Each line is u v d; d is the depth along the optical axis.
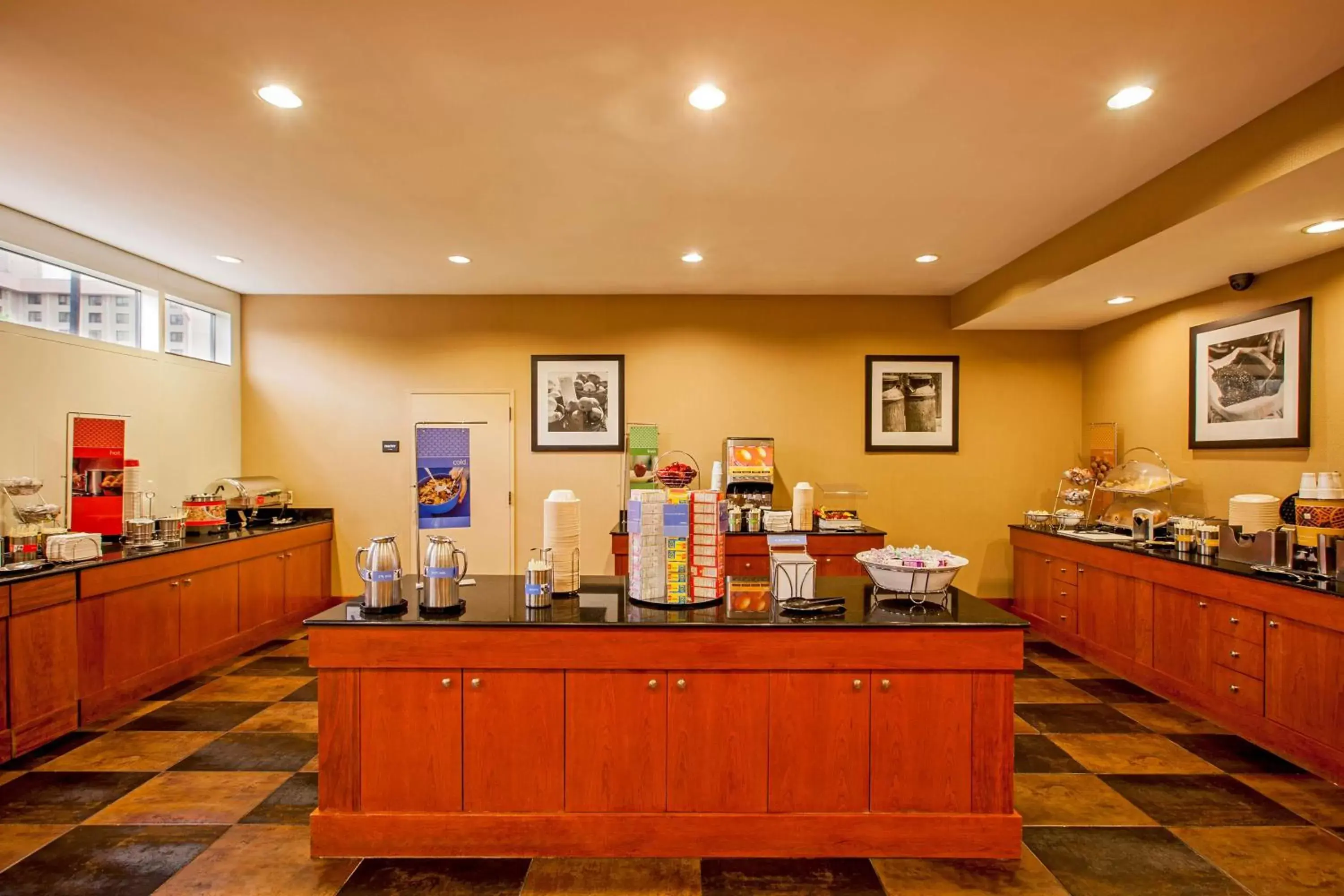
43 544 3.58
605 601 2.63
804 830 2.31
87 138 2.83
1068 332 5.78
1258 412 3.86
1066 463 5.77
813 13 2.02
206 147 2.92
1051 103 2.54
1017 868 2.28
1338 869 2.29
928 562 2.61
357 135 2.81
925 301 5.79
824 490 5.52
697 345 5.77
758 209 3.67
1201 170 2.91
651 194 3.45
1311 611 2.92
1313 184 2.58
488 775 2.31
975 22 2.06
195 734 3.37
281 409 5.76
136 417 4.57
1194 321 4.42
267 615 4.94
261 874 2.24
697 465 5.78
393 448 5.78
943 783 2.31
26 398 3.79
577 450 5.78
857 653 2.30
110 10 2.00
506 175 3.21
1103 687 4.04
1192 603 3.63
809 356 5.79
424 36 2.13
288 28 2.09
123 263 4.45
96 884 2.20
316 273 5.03
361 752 2.31
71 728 3.37
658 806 2.32
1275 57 2.23
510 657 2.30
